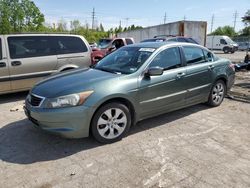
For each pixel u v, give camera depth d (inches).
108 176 124.8
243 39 1780.3
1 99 267.3
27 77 257.8
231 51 1261.1
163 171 128.7
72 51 286.8
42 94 149.3
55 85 154.9
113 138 159.2
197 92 205.6
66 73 181.2
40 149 151.9
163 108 182.7
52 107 141.9
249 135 173.5
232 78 241.9
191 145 157.5
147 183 119.3
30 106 153.0
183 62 194.7
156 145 157.1
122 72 171.0
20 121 198.2
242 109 229.3
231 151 150.4
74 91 144.5
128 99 159.8
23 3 1804.9
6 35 248.8
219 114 215.0
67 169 130.7
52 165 134.5
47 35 271.9
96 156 143.8
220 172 128.4
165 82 177.8
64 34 285.0
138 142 161.0
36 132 176.1
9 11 1720.0
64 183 119.4
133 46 202.5
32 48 261.4
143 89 166.2
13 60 248.2
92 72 176.1
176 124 191.6
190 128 184.5
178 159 140.5
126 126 163.8
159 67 169.0
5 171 129.1
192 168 131.7
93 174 126.5
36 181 120.9
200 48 214.2
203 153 147.6
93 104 146.1
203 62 212.5
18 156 143.8
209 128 185.0
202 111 221.5
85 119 145.7
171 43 194.7
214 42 1332.4
